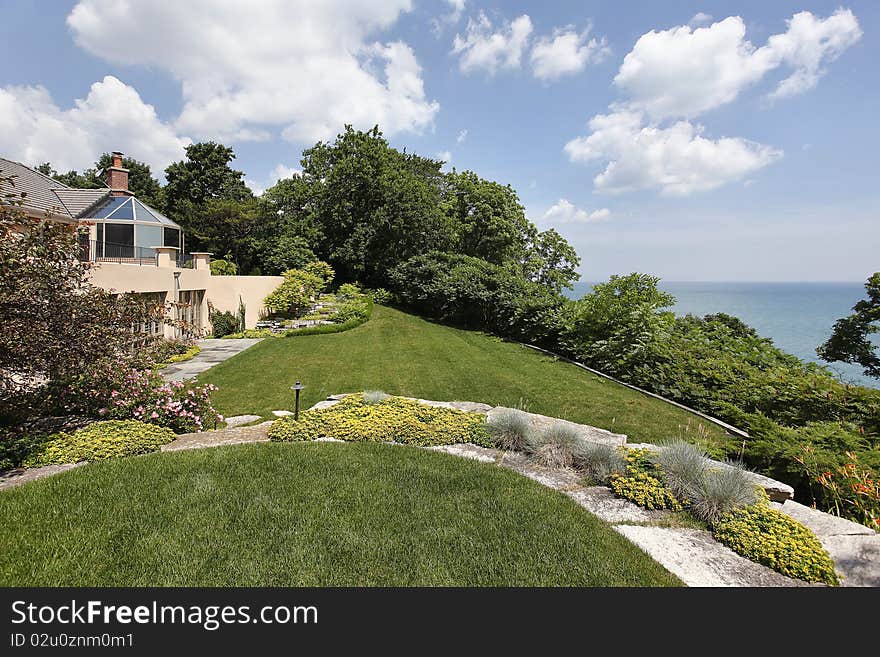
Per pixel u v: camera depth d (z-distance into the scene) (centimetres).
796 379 671
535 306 1507
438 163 3469
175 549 287
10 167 1445
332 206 2769
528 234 3238
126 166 3631
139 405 590
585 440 492
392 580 268
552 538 316
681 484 388
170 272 1407
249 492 368
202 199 3444
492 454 500
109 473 397
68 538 294
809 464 420
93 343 484
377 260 2695
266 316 2092
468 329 1908
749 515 344
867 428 545
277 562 279
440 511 349
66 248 470
